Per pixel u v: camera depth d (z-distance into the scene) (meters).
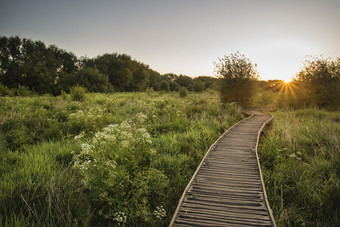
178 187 4.80
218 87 18.30
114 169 3.88
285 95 18.69
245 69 17.41
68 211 3.54
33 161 5.10
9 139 7.29
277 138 7.59
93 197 4.00
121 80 54.62
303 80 17.36
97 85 40.84
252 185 4.48
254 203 3.84
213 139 7.95
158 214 3.65
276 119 11.66
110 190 3.73
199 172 5.13
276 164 6.03
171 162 5.73
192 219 3.43
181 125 9.49
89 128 8.30
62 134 7.96
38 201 3.77
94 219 3.79
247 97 17.78
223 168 5.34
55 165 5.18
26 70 34.31
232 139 7.83
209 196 4.09
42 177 4.38
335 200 4.13
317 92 16.39
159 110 12.26
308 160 6.20
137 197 3.79
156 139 7.53
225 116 11.92
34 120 9.02
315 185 4.80
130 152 4.59
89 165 3.95
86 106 14.22
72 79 37.84
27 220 3.26
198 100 19.06
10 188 3.89
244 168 5.32
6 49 38.25
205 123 10.30
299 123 9.81
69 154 5.98
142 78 61.44
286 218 3.94
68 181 4.35
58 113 10.57
